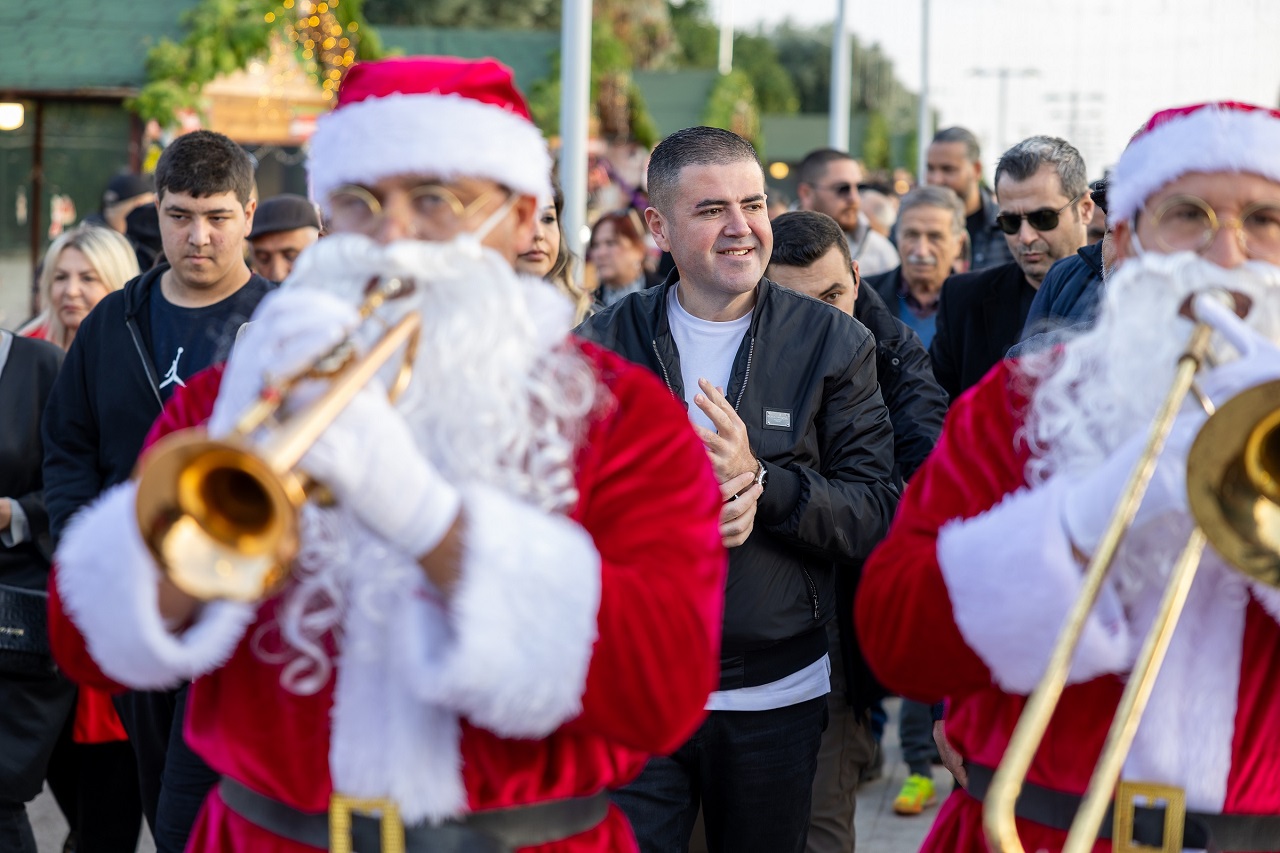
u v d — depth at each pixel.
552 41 22.00
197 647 1.96
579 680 1.89
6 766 4.03
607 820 2.20
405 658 1.89
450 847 1.99
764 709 3.38
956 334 5.26
